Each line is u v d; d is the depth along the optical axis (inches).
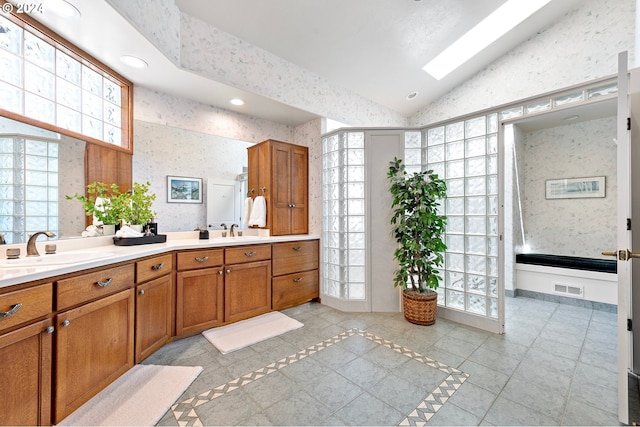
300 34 100.5
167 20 79.3
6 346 42.5
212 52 92.7
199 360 77.0
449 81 147.3
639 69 67.5
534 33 126.3
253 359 78.0
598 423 53.7
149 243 89.0
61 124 74.8
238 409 57.7
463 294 107.0
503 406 58.7
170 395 61.1
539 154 155.7
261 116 128.3
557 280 134.0
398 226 114.2
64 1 57.9
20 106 66.0
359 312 117.8
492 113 98.5
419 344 87.7
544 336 94.0
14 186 64.9
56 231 73.2
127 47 74.1
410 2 93.7
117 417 54.1
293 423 53.8
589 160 140.6
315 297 129.3
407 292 108.5
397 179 115.6
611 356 80.2
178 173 106.2
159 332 79.9
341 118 136.2
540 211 155.3
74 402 53.7
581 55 114.8
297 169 131.6
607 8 108.8
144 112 98.0
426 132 118.0
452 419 54.9
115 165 89.5
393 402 60.0
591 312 119.4
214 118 115.8
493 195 98.8
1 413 42.1
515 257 146.6
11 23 63.9
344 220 121.8
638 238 67.1
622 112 55.2
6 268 49.6
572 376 69.8
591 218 140.3
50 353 49.3
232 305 100.0
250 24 93.9
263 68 106.3
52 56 72.0
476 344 87.8
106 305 61.3
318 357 79.3
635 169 67.6
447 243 111.6
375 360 77.7
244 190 125.4
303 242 124.4
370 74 130.0
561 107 83.7
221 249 97.0
